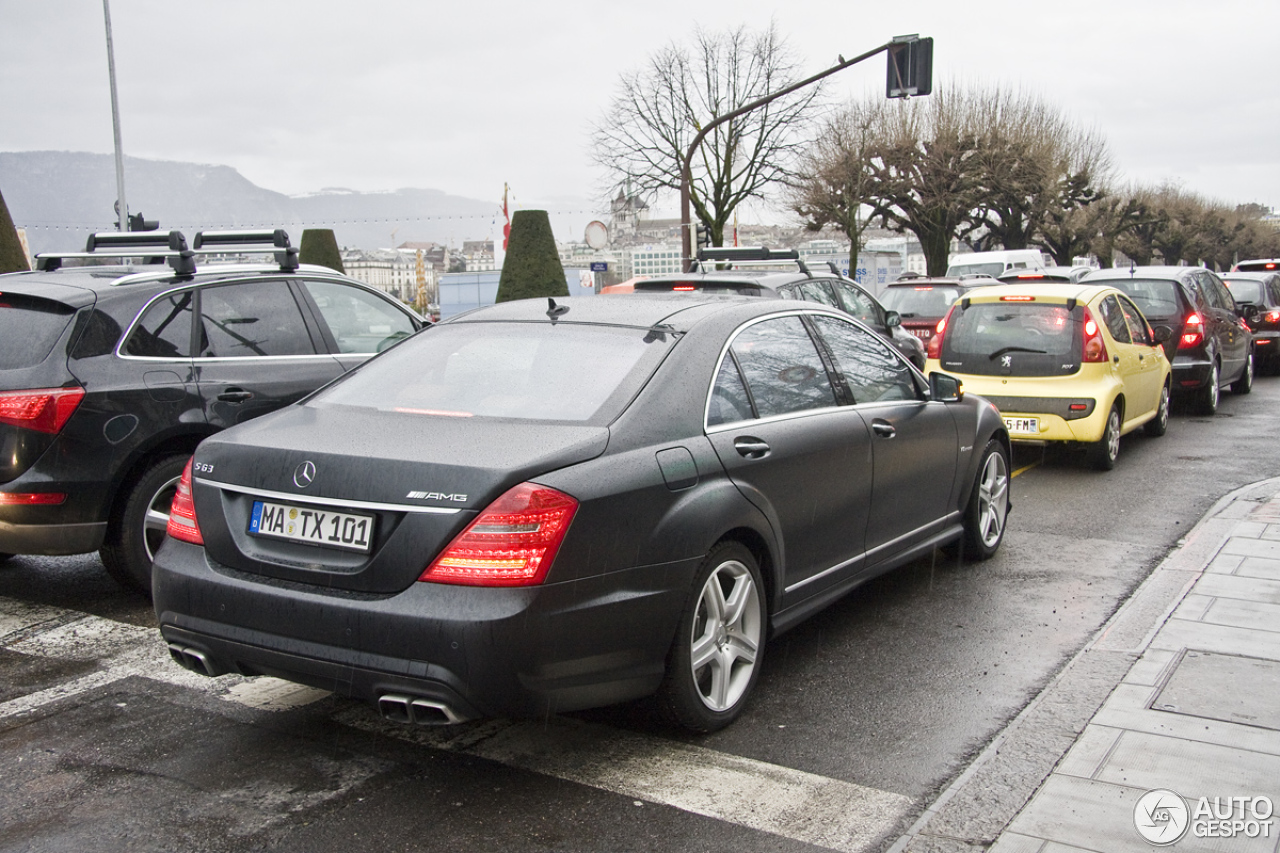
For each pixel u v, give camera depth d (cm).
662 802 340
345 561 334
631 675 352
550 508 323
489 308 471
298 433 369
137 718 410
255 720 408
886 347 548
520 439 347
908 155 4016
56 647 493
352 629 325
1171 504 780
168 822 329
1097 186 5550
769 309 465
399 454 337
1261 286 1795
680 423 381
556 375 391
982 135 4188
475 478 322
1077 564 623
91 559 657
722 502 381
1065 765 353
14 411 503
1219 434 1118
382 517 330
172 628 364
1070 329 907
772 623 425
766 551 416
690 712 376
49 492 508
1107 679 427
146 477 546
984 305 945
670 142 3934
